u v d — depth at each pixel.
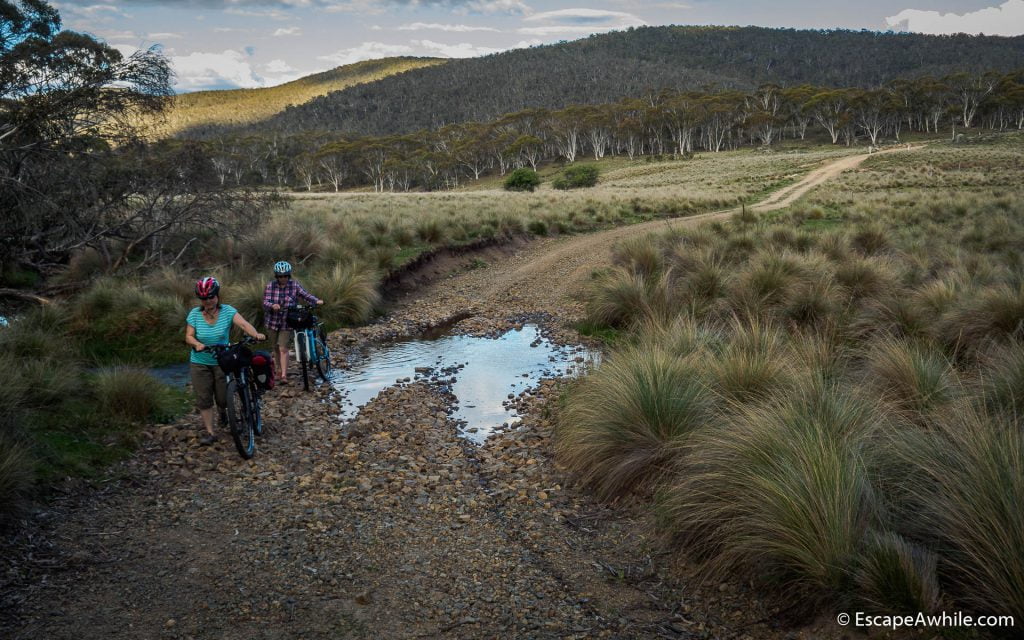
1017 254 13.78
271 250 16.09
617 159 133.38
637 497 5.19
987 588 3.10
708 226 21.55
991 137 104.38
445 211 29.50
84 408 6.93
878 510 3.75
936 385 5.92
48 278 15.71
